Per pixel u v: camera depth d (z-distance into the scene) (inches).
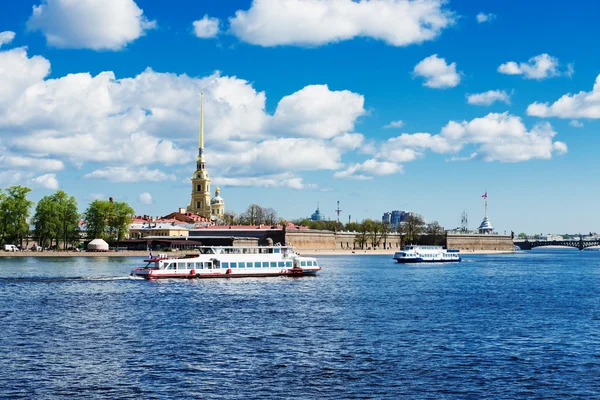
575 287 5039.4
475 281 5664.4
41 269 6574.8
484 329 2770.7
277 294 4170.8
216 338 2529.5
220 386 1862.7
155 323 2891.2
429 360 2164.1
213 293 4185.5
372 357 2203.5
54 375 1959.9
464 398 1764.3
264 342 2454.5
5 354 2223.2
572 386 1871.3
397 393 1806.1
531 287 5019.7
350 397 1774.1
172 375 1971.0
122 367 2059.5
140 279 5177.2
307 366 2082.9
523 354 2257.6
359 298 3988.7
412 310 3400.6
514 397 1772.9
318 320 3009.4
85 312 3228.3
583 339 2544.3
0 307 3400.6
